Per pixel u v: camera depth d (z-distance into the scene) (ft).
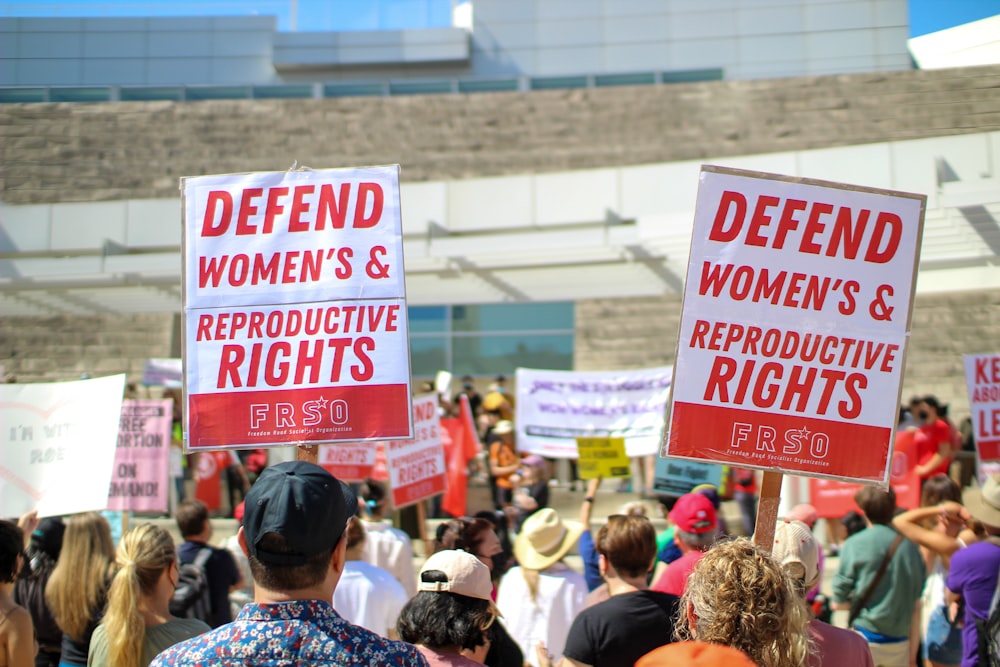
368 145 71.41
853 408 10.85
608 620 10.69
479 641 9.97
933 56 106.52
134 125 72.49
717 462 10.69
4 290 58.44
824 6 112.16
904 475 28.68
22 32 110.22
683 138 68.85
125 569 10.77
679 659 5.82
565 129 70.13
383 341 11.23
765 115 68.23
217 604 16.34
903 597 16.66
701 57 113.80
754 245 10.89
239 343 11.30
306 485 6.85
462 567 9.84
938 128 65.77
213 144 72.08
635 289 56.90
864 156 56.29
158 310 59.77
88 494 15.97
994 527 14.03
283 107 72.49
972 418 25.00
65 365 58.59
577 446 28.25
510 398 41.57
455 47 114.93
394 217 11.38
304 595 6.80
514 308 59.77
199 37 114.52
